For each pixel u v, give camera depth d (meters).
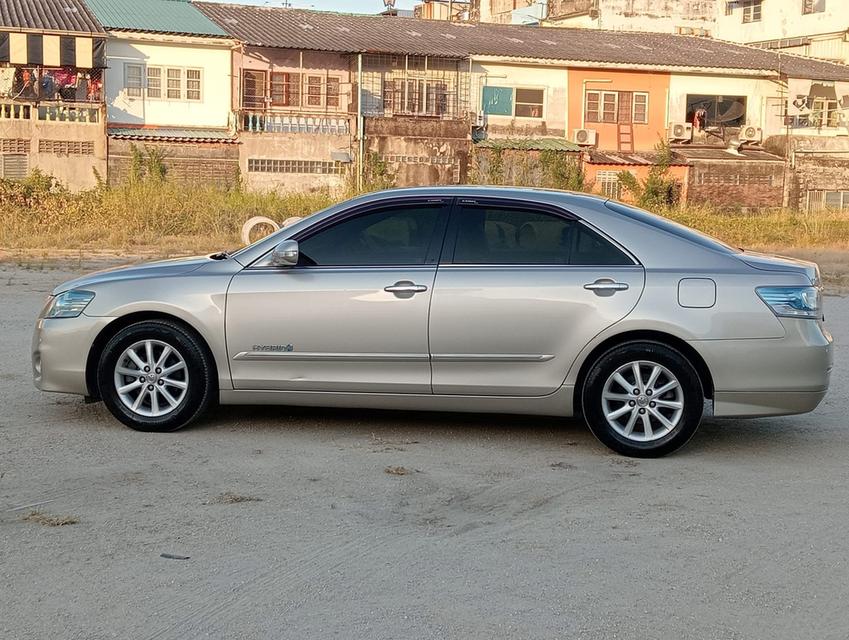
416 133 37.53
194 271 6.35
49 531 4.47
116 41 34.34
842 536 4.59
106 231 22.47
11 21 32.28
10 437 6.12
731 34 52.06
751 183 41.50
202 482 5.27
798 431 6.78
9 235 21.59
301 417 6.83
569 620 3.63
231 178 35.38
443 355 6.07
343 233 6.29
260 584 3.93
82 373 6.33
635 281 5.97
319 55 37.16
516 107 39.88
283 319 6.16
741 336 5.88
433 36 41.03
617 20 51.00
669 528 4.67
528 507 4.97
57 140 32.97
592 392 5.96
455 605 3.75
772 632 3.57
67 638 3.44
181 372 6.31
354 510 4.86
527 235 6.18
